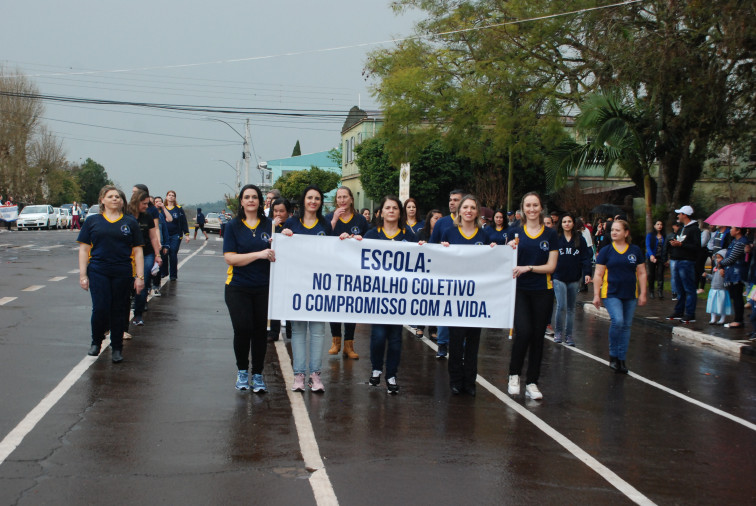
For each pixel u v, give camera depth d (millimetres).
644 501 4945
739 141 20125
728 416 7465
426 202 39812
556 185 21844
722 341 12031
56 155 76812
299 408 6887
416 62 26656
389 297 7703
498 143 25078
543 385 8508
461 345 7785
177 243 17203
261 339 7410
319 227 7738
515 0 24062
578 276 11461
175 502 4551
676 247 14461
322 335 7570
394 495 4832
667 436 6586
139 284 8633
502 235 10664
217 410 6695
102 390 7164
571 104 24734
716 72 17312
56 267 19219
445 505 4707
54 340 9469
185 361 8703
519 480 5234
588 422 6930
